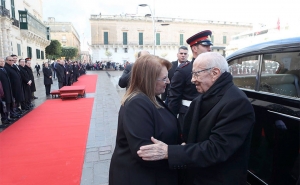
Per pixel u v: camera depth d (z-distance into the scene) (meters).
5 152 3.86
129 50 47.53
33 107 7.73
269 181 2.03
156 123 1.41
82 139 4.49
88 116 6.42
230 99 1.36
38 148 4.03
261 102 2.17
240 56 2.66
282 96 1.98
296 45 1.91
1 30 19.36
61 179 2.97
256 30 25.05
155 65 1.48
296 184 1.67
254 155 2.25
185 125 1.72
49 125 5.50
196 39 2.61
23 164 3.40
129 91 1.53
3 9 19.42
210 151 1.32
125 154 1.44
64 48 53.53
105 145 4.16
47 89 10.59
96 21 45.62
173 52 49.12
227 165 1.43
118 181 1.43
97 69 42.94
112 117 6.28
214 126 1.41
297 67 1.90
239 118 1.33
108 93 11.27
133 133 1.32
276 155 1.94
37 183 2.87
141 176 1.39
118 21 46.25
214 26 50.81
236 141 1.31
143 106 1.37
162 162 1.40
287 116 1.82
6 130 5.12
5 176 3.04
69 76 14.22
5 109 5.77
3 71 5.83
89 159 3.57
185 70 2.60
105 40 46.47
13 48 21.83
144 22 47.16
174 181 1.52
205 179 1.49
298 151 1.72
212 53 1.54
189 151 1.33
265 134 2.09
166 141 1.45
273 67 2.16
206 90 1.56
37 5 34.50
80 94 9.95
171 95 2.70
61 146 4.12
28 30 24.73
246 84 2.53
